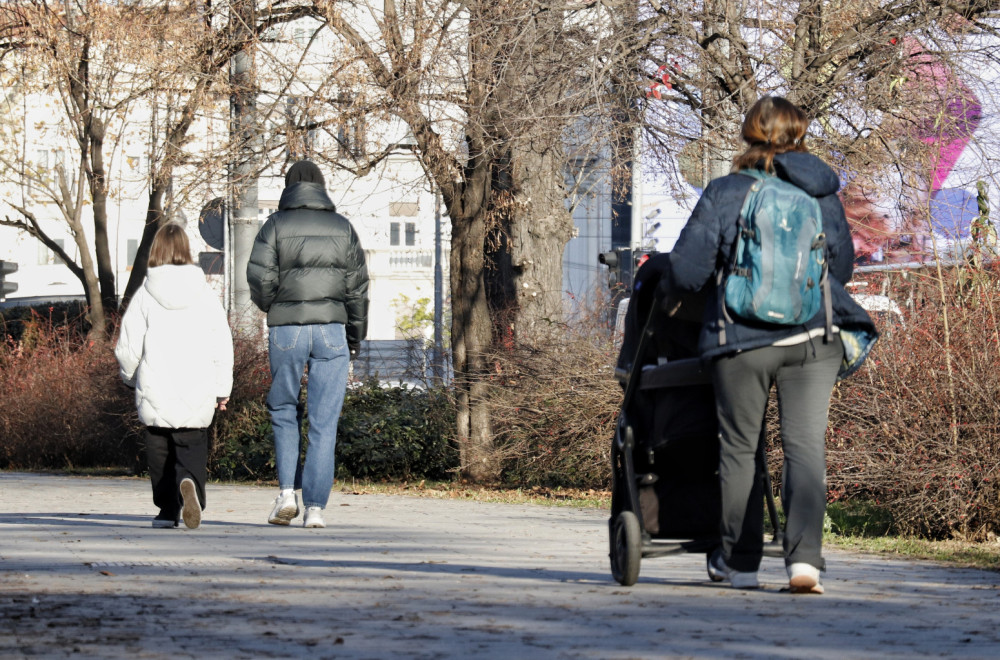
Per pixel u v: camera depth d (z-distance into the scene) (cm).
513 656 713
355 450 3656
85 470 4294
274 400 1900
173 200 3850
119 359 1844
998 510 2008
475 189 3444
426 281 12225
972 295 2109
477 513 2384
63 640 748
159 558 1319
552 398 3203
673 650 749
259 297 1875
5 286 5453
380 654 712
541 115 2797
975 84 2706
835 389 2164
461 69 3133
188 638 764
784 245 1027
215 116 3703
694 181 3216
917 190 2298
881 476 2066
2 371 4738
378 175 3656
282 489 1906
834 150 2748
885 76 2755
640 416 1162
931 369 2056
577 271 8750
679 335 1168
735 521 1082
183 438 1798
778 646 776
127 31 3866
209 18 3750
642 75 2900
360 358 3969
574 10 2897
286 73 3544
